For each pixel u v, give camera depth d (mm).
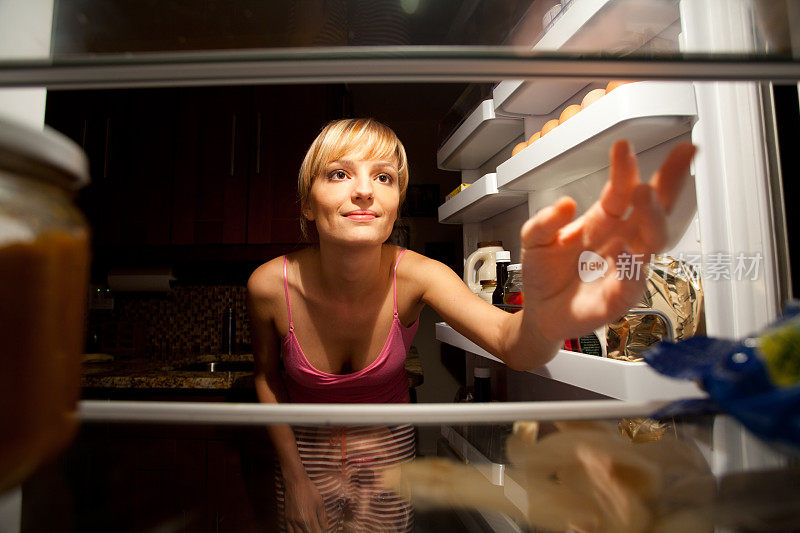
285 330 991
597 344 653
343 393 1005
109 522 250
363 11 494
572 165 771
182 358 1802
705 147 540
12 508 257
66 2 367
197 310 1959
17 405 228
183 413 359
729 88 533
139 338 1937
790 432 254
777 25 323
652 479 271
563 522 245
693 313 552
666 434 328
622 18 554
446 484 285
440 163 1530
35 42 365
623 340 598
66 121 1759
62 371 250
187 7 385
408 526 255
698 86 549
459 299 845
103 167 1748
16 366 228
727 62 302
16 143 226
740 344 297
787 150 511
